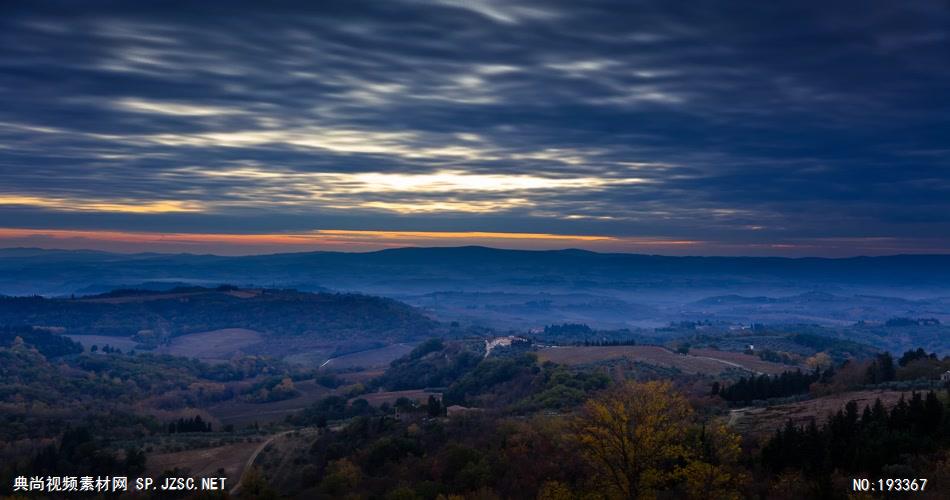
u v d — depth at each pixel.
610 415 68.94
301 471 115.50
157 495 107.94
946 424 71.88
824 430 76.94
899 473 63.06
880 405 80.12
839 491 62.78
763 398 127.25
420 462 97.31
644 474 66.88
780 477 69.00
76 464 119.44
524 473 82.38
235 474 118.50
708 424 92.19
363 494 88.19
